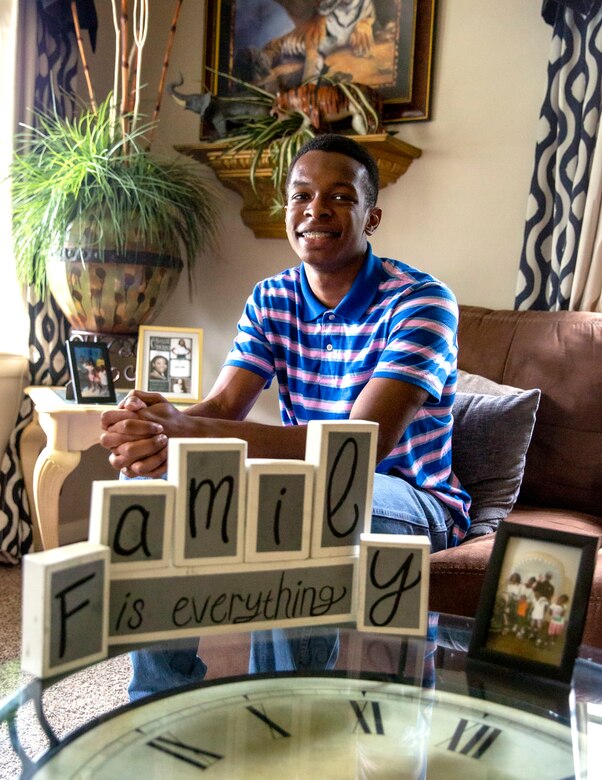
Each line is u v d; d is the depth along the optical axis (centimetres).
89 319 240
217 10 284
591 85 220
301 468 86
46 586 73
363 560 89
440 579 138
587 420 196
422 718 78
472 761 70
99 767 68
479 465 186
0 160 252
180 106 294
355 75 263
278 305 175
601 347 200
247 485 85
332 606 90
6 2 248
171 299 300
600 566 132
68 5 261
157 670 82
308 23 270
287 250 279
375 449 90
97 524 78
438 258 256
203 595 83
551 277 230
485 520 177
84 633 76
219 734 74
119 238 230
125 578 80
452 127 252
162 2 294
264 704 80
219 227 290
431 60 253
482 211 249
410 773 68
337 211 158
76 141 235
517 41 243
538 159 233
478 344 215
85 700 98
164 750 71
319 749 72
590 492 194
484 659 88
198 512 82
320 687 84
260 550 85
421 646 91
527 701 82
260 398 284
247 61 280
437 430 165
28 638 74
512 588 89
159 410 134
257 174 261
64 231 228
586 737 75
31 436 255
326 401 168
